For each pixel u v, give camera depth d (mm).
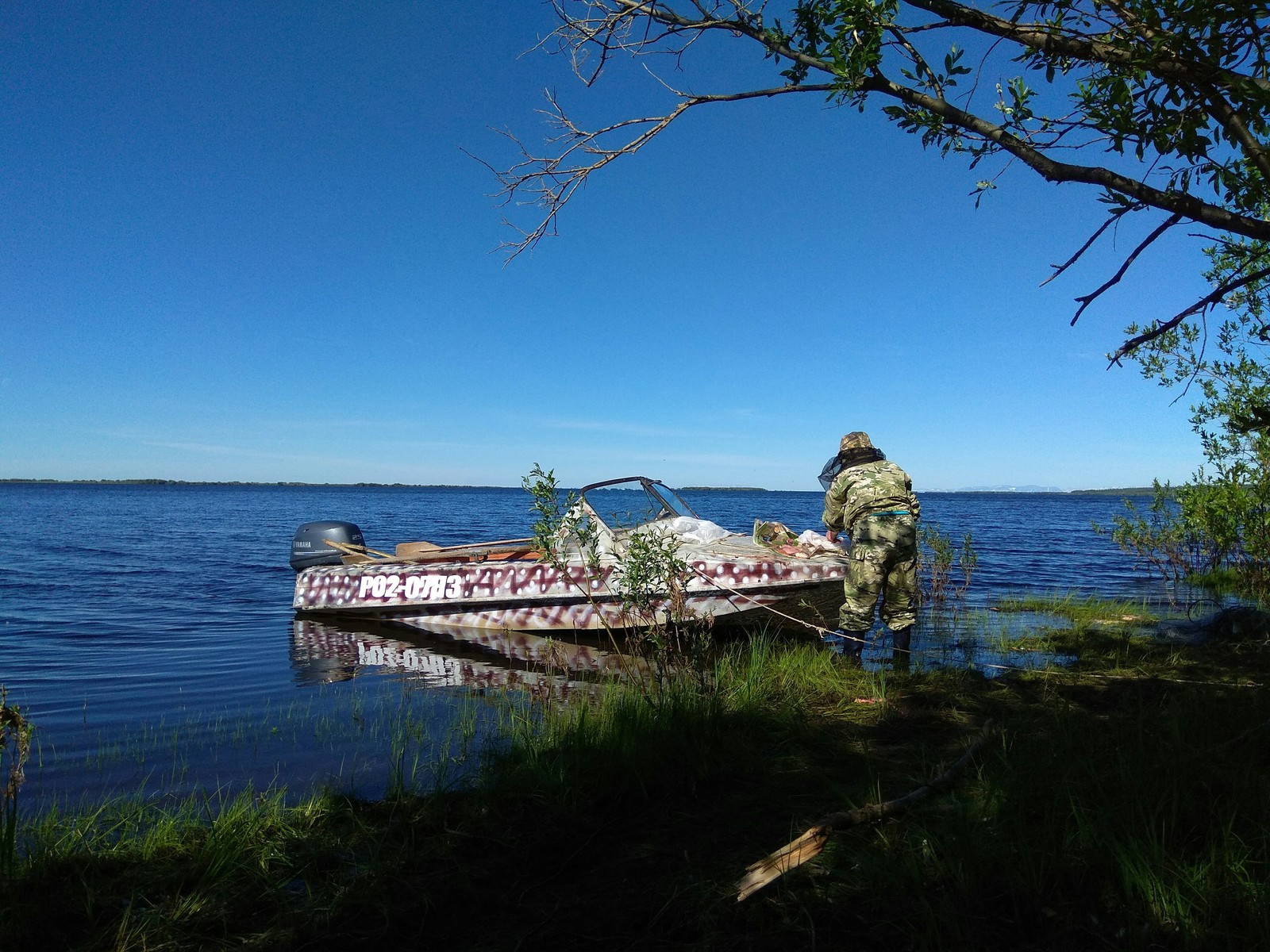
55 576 13727
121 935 2346
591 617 7863
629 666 6332
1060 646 7082
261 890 2674
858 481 6641
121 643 7965
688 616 6102
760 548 7867
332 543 10578
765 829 3004
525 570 8086
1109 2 2195
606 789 3463
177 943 2340
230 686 6070
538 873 2762
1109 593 11664
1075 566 16703
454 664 6867
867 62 2660
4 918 2412
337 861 2898
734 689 5098
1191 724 3713
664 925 2322
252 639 8102
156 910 2504
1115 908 2207
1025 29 2361
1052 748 3439
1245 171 2666
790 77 3043
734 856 2764
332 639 8117
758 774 3664
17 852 2906
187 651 7539
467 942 2311
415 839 3057
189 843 3029
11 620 9227
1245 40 2107
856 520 6605
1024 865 2383
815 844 2662
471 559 9883
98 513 43750
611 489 8383
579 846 2977
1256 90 2010
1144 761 3078
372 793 3635
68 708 5414
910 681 5617
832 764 3770
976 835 2627
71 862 2816
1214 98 2148
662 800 3381
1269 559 11531
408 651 7438
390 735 4645
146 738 4645
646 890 2555
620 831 3084
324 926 2432
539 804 3355
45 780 3893
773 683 5520
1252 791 2807
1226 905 2129
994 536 29453
